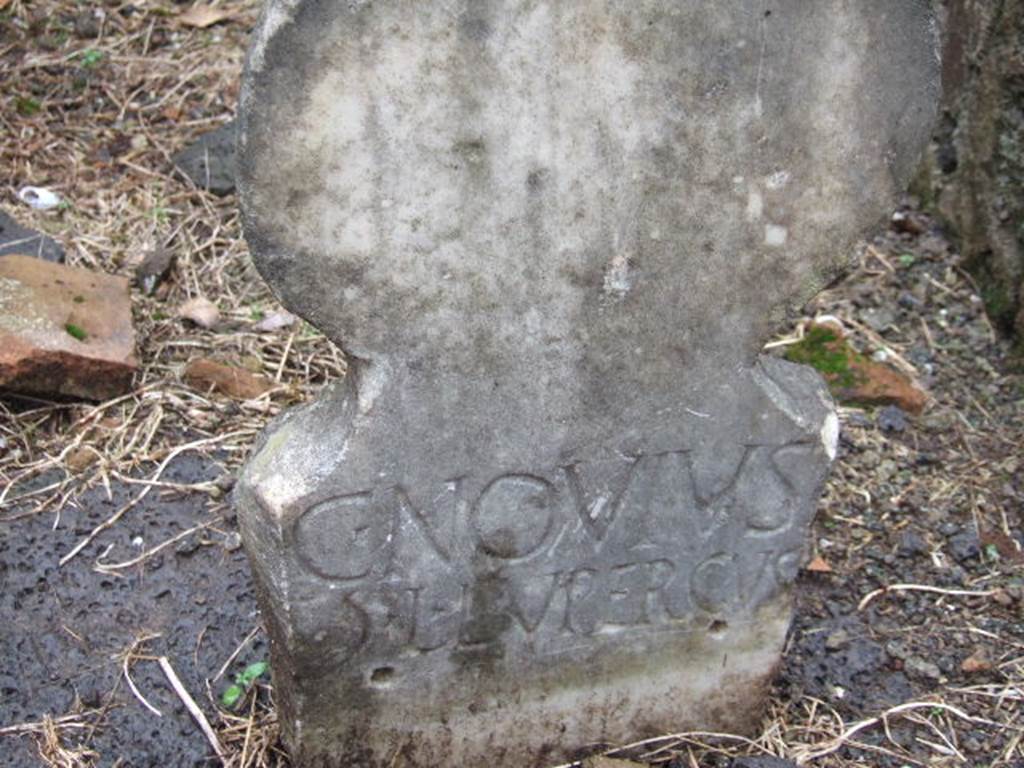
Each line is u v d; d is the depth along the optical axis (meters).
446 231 0.62
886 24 0.63
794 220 0.67
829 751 0.79
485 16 0.59
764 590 0.76
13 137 1.22
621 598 0.74
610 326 0.67
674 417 0.70
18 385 0.95
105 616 0.85
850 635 0.87
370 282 0.63
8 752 0.76
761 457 0.72
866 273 1.16
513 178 0.62
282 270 0.62
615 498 0.71
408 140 0.60
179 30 1.36
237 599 0.86
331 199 0.60
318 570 0.67
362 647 0.70
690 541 0.73
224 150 1.21
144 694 0.80
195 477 0.94
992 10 1.09
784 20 0.62
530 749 0.77
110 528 0.90
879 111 0.65
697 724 0.79
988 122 1.11
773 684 0.83
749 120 0.64
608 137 0.63
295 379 1.02
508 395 0.67
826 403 0.72
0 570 0.87
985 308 1.13
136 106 1.27
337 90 0.58
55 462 0.94
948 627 0.88
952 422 1.04
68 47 1.32
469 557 0.70
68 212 1.16
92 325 0.99
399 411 0.65
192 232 1.15
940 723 0.82
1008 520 0.96
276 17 0.57
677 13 0.61
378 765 0.74
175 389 1.00
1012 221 1.10
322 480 0.65
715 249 0.66
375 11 0.57
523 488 0.69
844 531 0.94
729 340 0.69
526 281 0.65
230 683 0.81
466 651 0.73
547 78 0.61
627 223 0.65
